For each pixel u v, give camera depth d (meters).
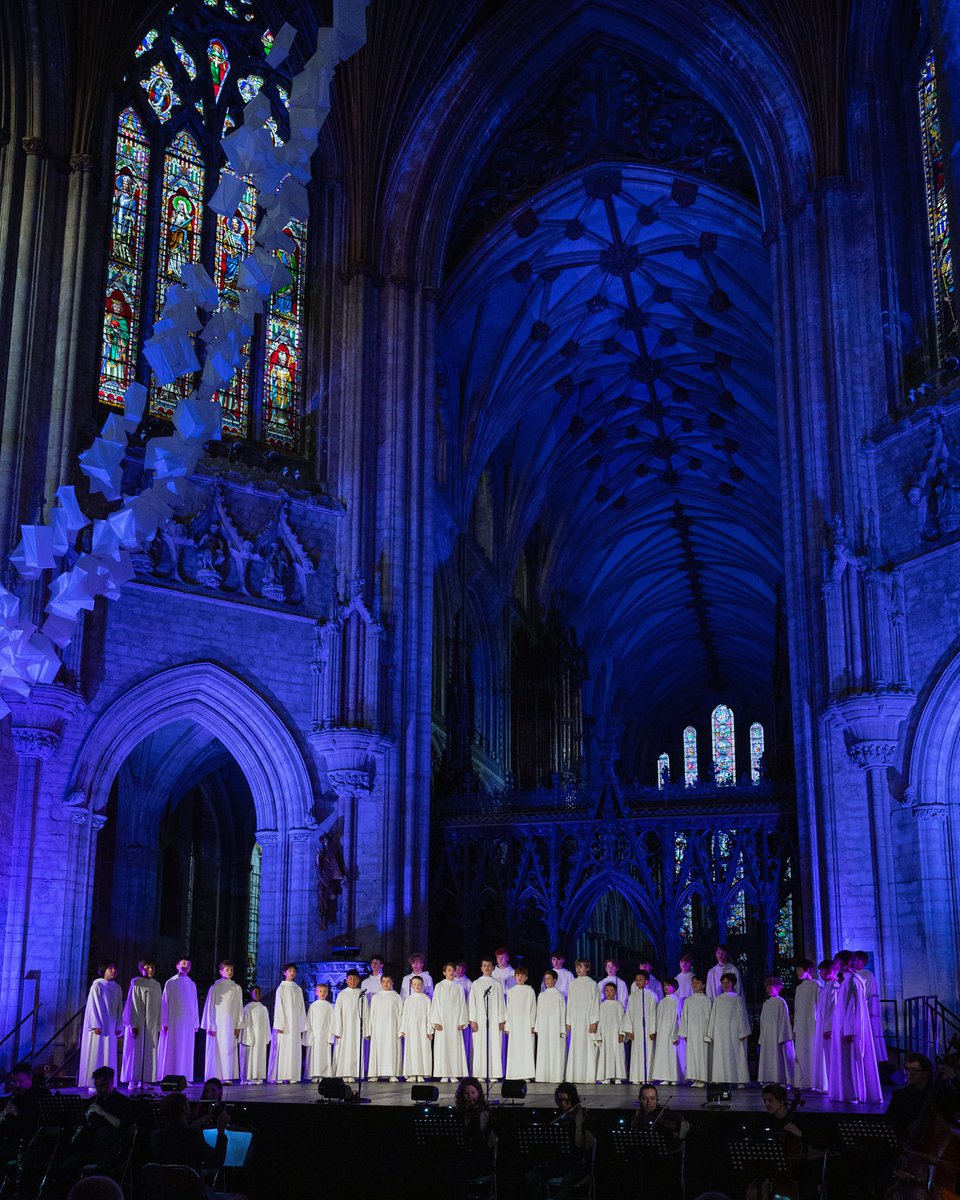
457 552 46.00
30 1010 26.50
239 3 35.50
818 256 31.75
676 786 34.66
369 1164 19.31
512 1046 25.28
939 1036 26.03
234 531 31.66
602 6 35.88
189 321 15.39
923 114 31.84
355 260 34.94
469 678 45.53
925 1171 12.45
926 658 27.88
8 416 28.22
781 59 33.00
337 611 32.12
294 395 34.72
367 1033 26.25
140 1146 18.47
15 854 27.02
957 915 26.92
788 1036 23.72
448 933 35.09
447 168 36.34
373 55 35.00
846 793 28.36
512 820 35.28
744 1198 16.30
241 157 13.73
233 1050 25.30
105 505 29.19
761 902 33.00
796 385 31.56
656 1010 24.84
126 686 29.47
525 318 44.75
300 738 31.61
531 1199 17.12
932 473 28.34
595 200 40.44
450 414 45.16
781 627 43.41
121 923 35.75
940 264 30.81
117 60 31.47
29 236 29.34
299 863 31.19
